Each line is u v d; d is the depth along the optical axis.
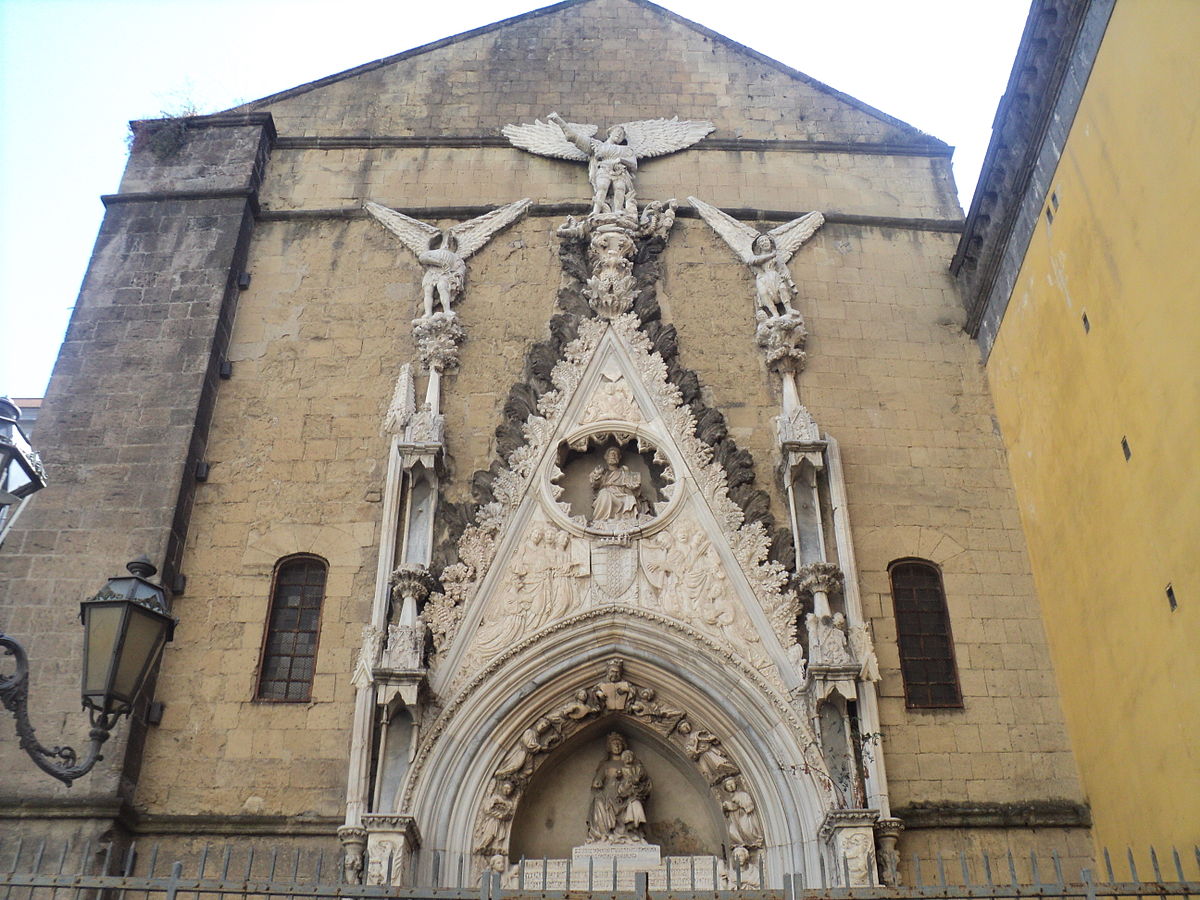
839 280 20.98
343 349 19.89
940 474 18.88
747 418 19.12
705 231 21.44
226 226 20.88
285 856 15.23
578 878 15.33
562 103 23.48
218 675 16.66
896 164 22.84
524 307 20.38
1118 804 15.05
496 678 16.06
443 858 14.91
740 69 24.11
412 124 23.19
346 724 16.23
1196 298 12.97
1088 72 15.82
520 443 18.30
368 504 18.17
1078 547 16.36
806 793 15.07
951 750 16.31
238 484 18.38
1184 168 13.20
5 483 9.59
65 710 15.63
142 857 15.17
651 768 16.69
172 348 19.30
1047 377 17.47
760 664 16.12
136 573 10.05
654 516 17.62
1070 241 16.56
